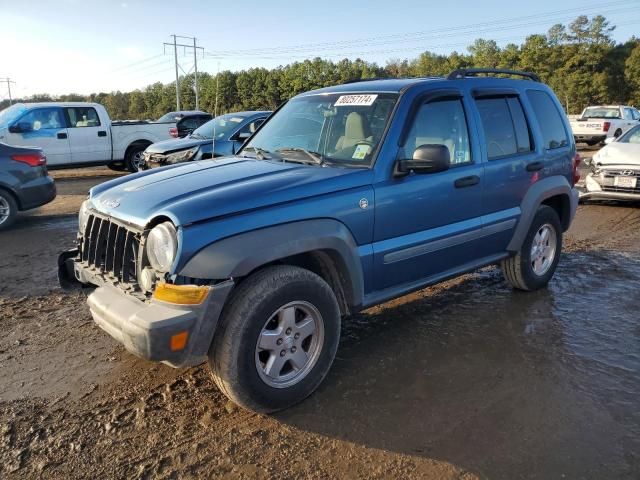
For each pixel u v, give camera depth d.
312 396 3.37
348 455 2.81
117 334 2.89
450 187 4.00
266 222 3.03
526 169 4.72
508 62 77.94
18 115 13.15
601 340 4.18
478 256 4.51
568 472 2.67
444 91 4.11
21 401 3.30
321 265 3.52
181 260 2.79
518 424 3.07
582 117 23.05
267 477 2.65
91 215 3.56
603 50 72.12
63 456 2.79
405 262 3.80
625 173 8.94
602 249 6.90
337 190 3.36
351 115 3.96
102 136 14.23
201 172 3.67
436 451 2.84
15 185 8.02
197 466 2.73
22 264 6.20
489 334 4.29
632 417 3.13
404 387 3.48
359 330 4.39
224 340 2.92
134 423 3.08
